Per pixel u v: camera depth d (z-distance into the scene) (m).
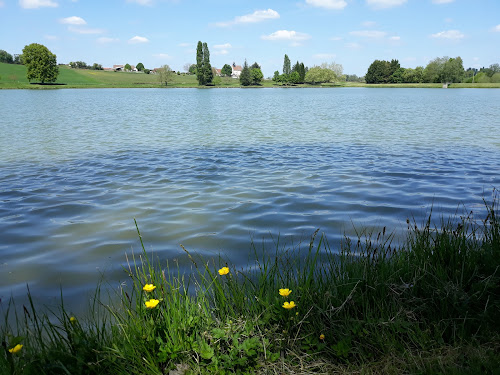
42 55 112.50
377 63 163.62
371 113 31.75
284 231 5.75
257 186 8.64
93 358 2.37
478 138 16.50
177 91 105.56
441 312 2.90
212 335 2.68
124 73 174.88
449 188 8.25
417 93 84.81
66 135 18.17
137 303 2.84
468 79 136.62
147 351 2.44
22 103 46.12
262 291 3.16
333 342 2.69
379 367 2.41
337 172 10.02
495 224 3.92
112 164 11.37
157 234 5.71
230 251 4.99
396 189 8.22
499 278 3.09
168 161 11.80
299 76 166.00
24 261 4.78
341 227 5.89
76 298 3.79
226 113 32.69
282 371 2.43
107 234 5.74
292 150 13.70
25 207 7.20
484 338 2.61
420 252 3.67
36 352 2.35
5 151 13.70
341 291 3.09
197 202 7.43
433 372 2.27
